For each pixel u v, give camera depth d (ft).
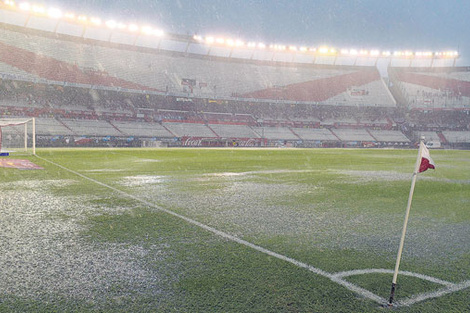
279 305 8.94
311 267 11.57
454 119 198.29
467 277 11.09
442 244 14.55
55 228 15.88
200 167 49.57
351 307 8.95
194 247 13.42
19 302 8.90
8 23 150.82
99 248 13.16
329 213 20.25
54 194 25.07
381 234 15.90
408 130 197.26
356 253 13.14
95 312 8.43
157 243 13.87
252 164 56.49
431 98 193.26
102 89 143.23
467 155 105.91
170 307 8.71
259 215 19.33
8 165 46.24
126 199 23.52
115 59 164.25
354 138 183.21
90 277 10.51
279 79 194.49
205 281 10.30
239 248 13.38
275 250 13.24
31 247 13.19
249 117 182.39
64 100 143.95
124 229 15.87
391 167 55.67
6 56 133.80
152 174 39.34
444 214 20.71
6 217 17.87
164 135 146.61
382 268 11.68
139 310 8.54
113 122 145.28
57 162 53.31
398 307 9.02
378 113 202.90
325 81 200.34
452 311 8.88
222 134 161.89
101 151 88.17
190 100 174.29
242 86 183.52
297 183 33.53
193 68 182.60
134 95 161.99
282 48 196.54
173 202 22.74
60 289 9.68
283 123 184.85
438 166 60.85
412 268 11.75
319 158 76.74
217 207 21.35
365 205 22.98
